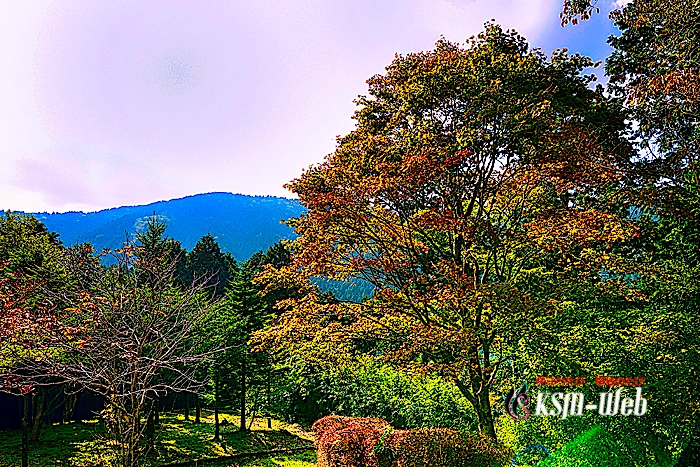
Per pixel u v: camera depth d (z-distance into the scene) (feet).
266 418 83.15
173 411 87.30
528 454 29.19
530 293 28.19
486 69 31.48
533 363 29.96
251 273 75.97
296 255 32.96
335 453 36.04
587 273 29.91
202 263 133.59
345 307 33.63
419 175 26.94
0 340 32.94
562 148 28.07
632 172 34.65
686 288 31.48
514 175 29.43
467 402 40.19
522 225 29.30
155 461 51.08
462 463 28.55
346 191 29.43
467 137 29.86
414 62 36.22
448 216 26.71
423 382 43.78
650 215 38.50
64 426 65.31
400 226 30.25
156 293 40.14
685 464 27.07
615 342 29.09
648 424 26.96
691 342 27.99
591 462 26.45
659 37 32.14
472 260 31.04
